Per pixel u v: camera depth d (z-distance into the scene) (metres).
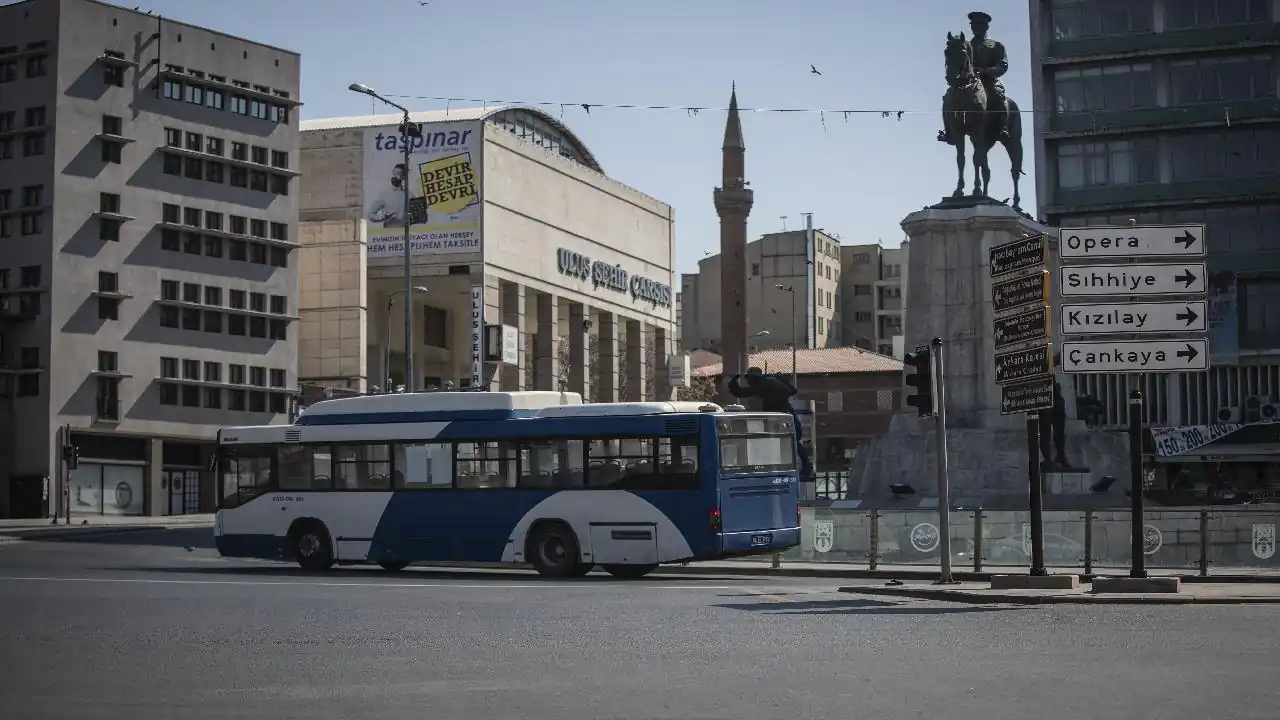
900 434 52.34
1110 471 52.81
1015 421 51.16
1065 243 26.33
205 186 88.06
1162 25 89.00
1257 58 88.00
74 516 81.06
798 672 15.05
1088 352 26.30
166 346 85.62
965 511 36.56
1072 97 90.50
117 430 82.88
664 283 131.00
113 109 83.56
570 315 116.31
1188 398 87.44
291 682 14.53
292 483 37.16
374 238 100.69
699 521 33.12
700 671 15.22
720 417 33.50
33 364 80.94
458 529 35.22
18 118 82.31
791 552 38.25
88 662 16.31
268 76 91.44
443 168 101.06
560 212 112.38
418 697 13.41
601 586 30.39
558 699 13.20
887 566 36.94
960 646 17.47
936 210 51.28
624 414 33.97
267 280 91.00
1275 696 13.00
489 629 20.12
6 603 24.94
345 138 101.00
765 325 163.38
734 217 95.94
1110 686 13.73
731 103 96.56
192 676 15.04
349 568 39.22
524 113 114.44
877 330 175.00
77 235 81.81
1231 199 87.31
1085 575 31.80
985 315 50.88
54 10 81.62
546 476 34.56
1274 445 85.25
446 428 35.59
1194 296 26.11
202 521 77.75
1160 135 89.12
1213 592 25.84
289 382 91.81
